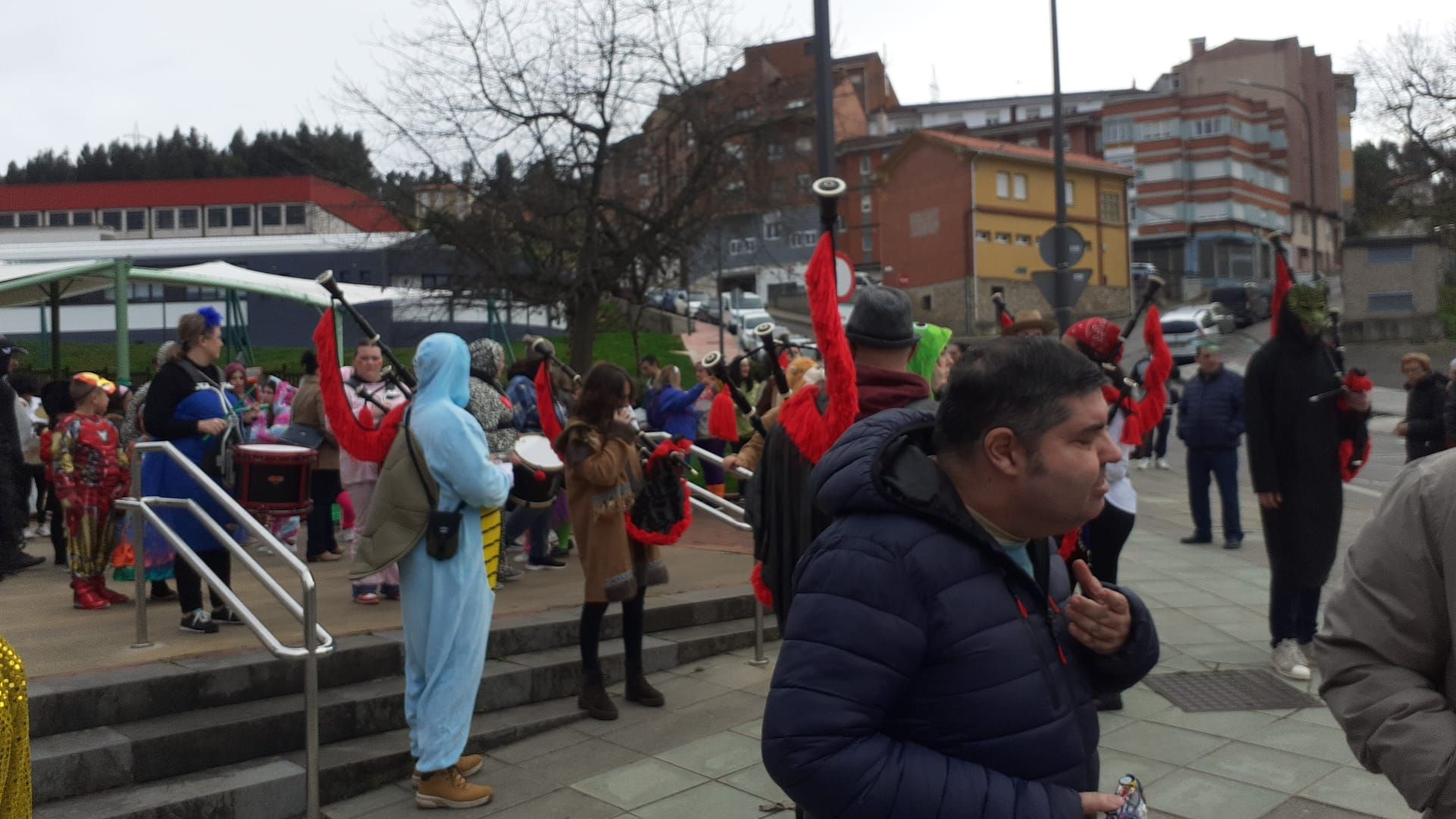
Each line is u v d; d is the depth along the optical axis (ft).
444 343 14.32
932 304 181.37
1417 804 6.12
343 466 22.39
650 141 43.98
